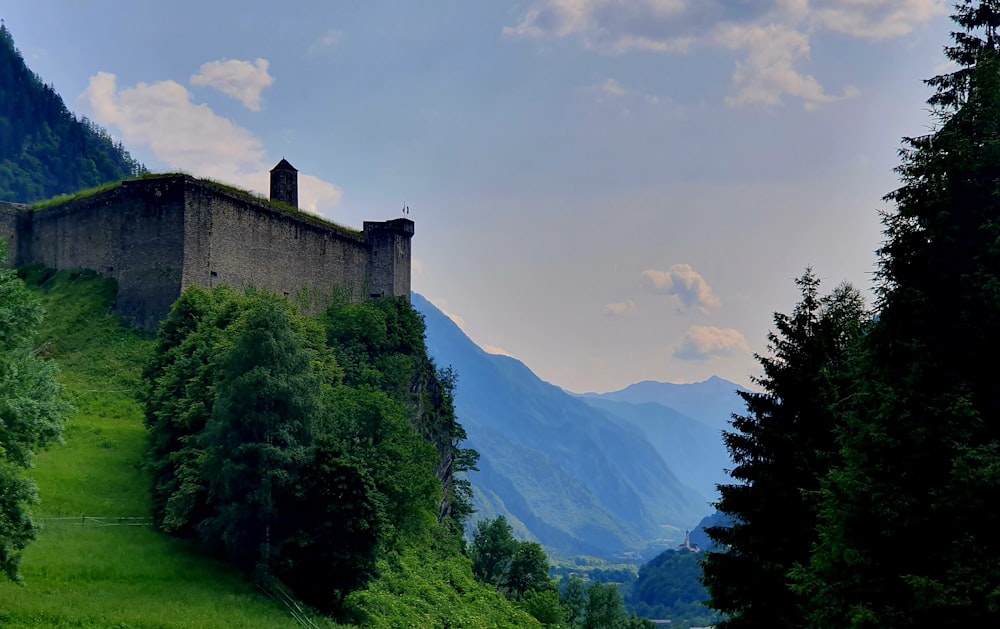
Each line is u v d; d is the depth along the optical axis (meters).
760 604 41.06
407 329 120.81
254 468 66.75
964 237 32.91
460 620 76.88
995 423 31.36
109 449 81.44
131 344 98.88
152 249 102.56
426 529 91.38
